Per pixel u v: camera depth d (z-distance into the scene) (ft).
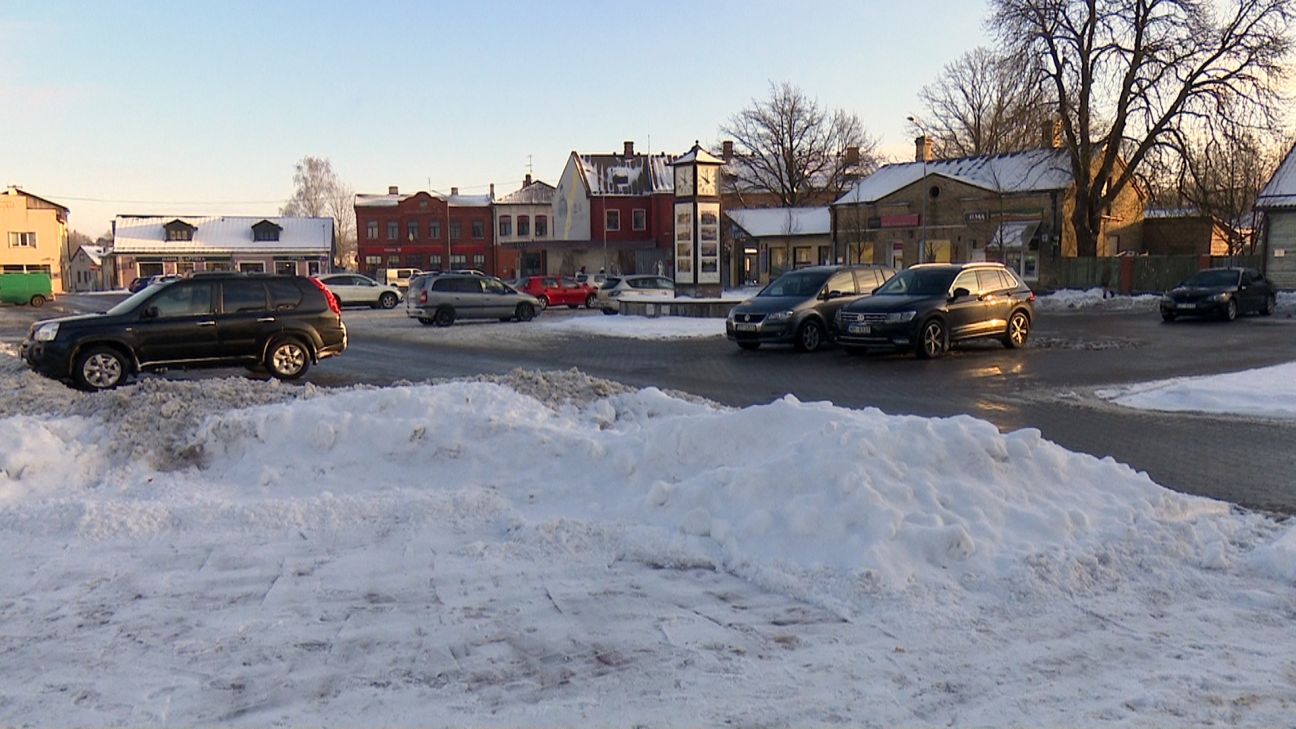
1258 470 26.30
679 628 14.47
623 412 27.84
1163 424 34.30
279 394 28.58
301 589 16.11
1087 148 135.95
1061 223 144.25
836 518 17.52
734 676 12.80
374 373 52.80
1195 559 17.74
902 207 162.09
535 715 11.68
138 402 26.45
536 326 90.43
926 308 56.54
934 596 15.55
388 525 19.56
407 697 12.20
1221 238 166.20
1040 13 130.52
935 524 17.37
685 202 99.09
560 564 17.38
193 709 11.86
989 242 149.48
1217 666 13.21
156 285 46.62
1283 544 17.40
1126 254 153.38
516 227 253.24
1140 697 12.17
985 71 207.21
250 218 260.42
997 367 52.42
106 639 14.01
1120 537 18.12
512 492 21.57
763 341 61.05
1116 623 14.83
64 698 12.14
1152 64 128.77
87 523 19.20
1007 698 12.20
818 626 14.57
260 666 13.11
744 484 19.02
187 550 18.19
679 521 18.83
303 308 48.83
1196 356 57.82
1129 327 84.48
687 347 66.64
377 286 136.05
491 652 13.58
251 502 20.42
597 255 231.09
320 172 333.42
